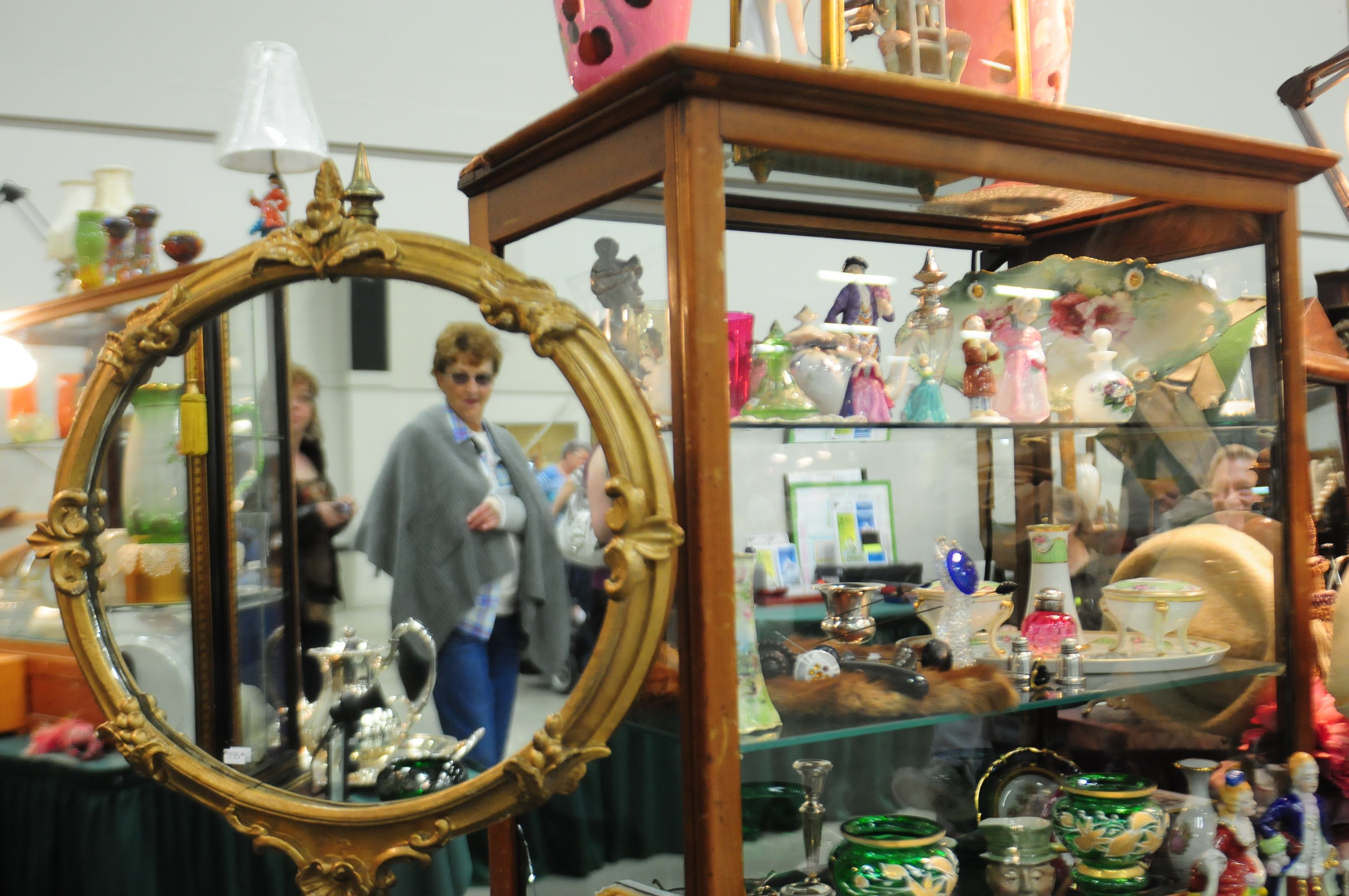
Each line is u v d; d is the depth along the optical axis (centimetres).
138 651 128
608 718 94
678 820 100
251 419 140
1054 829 139
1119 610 152
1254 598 143
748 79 97
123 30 234
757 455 122
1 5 224
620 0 116
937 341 146
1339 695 156
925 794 135
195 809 196
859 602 131
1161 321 152
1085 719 148
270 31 245
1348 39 359
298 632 126
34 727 203
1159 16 323
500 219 134
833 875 121
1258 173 138
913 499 144
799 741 113
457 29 258
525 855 125
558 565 99
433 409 110
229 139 197
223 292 109
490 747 101
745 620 111
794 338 128
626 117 104
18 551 207
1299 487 140
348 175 246
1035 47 135
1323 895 135
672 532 92
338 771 109
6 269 236
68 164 238
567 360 96
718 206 97
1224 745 146
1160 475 154
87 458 114
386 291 119
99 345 196
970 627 143
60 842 197
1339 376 190
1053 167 120
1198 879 135
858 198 125
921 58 128
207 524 140
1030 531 156
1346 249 333
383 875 103
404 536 113
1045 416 155
